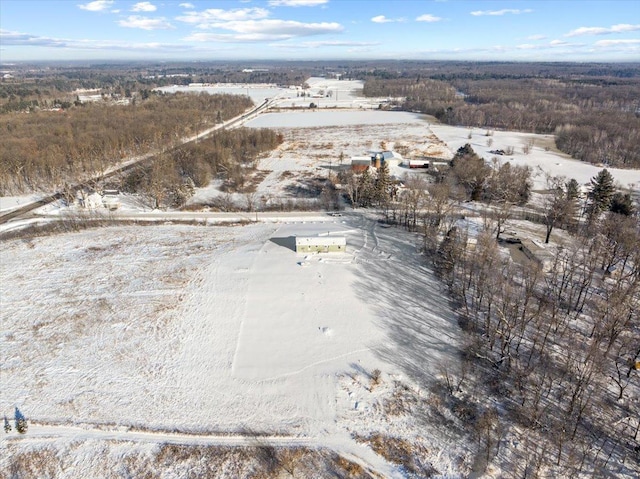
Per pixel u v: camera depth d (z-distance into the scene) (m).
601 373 46.81
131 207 99.12
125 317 58.16
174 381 47.69
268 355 51.41
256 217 93.62
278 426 42.22
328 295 62.81
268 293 63.22
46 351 52.12
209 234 84.75
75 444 40.22
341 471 37.78
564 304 60.22
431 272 69.50
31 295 63.31
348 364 50.03
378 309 59.88
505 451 39.66
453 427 42.12
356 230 85.69
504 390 46.25
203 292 63.69
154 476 37.44
